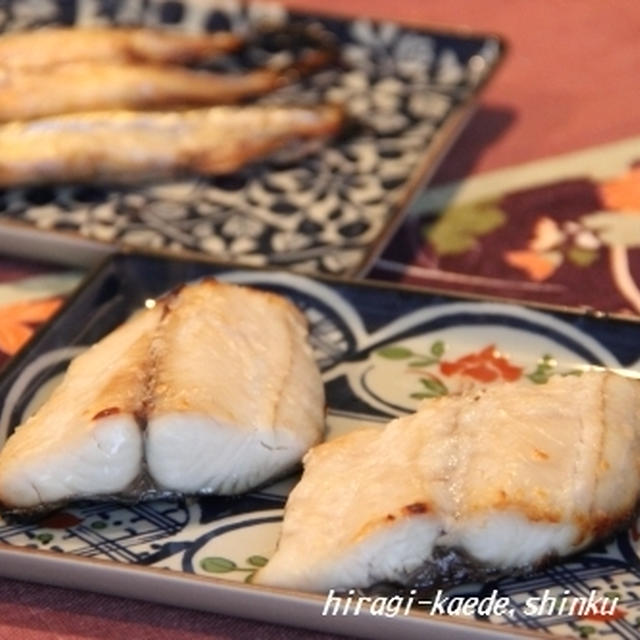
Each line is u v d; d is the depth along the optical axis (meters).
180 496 0.69
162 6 0.98
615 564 0.66
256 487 0.69
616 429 0.67
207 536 0.67
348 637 0.64
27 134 0.86
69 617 0.65
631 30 0.97
